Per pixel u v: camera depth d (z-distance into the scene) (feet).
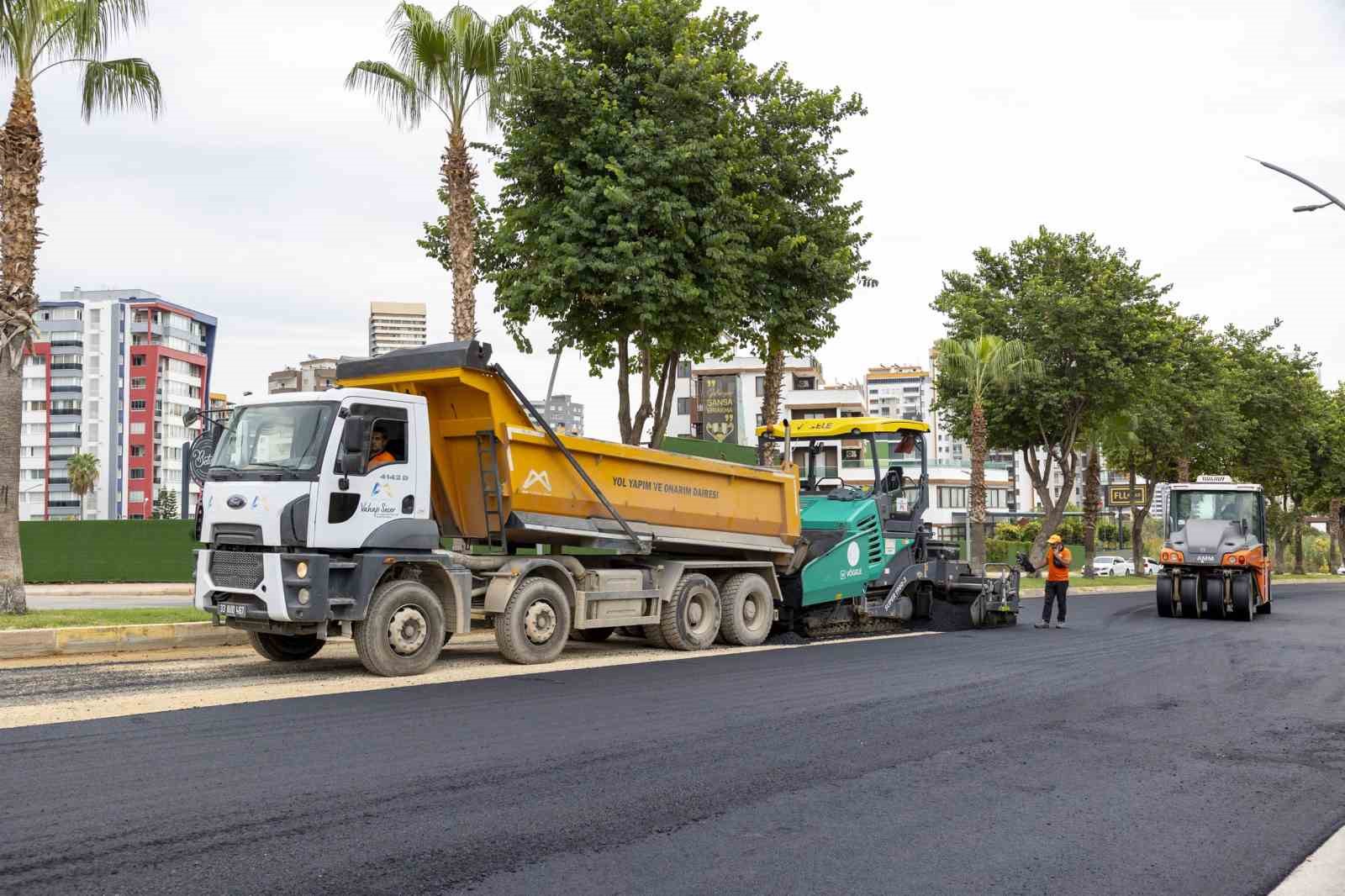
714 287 57.82
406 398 36.86
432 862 15.88
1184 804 20.75
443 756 22.76
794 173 66.23
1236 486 80.69
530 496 39.58
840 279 66.69
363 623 34.73
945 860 16.75
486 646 45.62
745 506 48.96
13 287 47.11
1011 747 25.64
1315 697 35.40
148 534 110.11
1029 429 116.26
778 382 72.08
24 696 29.53
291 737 24.31
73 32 48.91
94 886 14.48
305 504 33.63
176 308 366.84
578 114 57.57
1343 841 18.45
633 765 22.52
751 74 68.03
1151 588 128.67
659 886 15.14
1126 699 33.96
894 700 32.19
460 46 59.26
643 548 43.68
